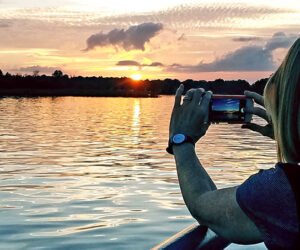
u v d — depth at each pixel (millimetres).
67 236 5426
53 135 20688
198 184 1117
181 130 1233
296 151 986
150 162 12211
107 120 33281
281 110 981
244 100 1293
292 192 934
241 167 11297
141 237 5383
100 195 7895
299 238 935
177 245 1346
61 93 161750
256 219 971
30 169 10828
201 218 1079
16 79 160500
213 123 1297
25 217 6332
